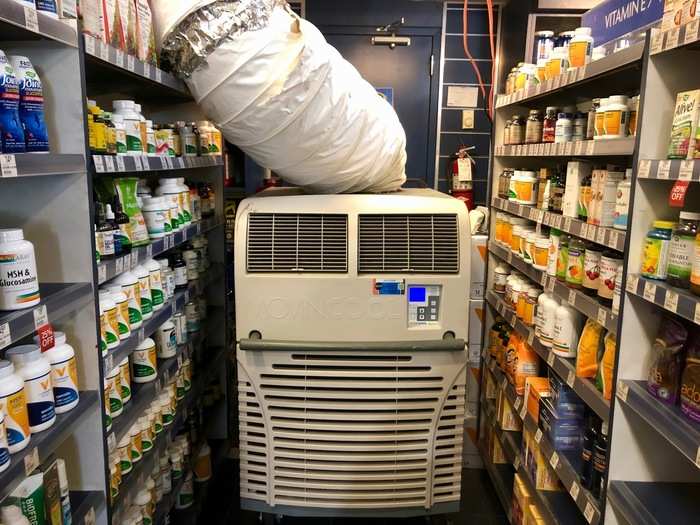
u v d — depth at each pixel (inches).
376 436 82.9
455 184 159.9
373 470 84.0
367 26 163.2
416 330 81.2
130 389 73.5
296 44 69.2
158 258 94.5
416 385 81.8
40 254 57.7
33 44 53.5
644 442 65.0
